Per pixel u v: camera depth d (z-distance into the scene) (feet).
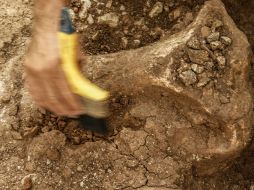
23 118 6.41
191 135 6.19
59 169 6.19
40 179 6.15
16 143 6.33
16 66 6.79
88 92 4.39
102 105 4.54
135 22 7.18
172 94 6.15
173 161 6.18
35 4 4.39
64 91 4.31
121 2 7.29
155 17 7.18
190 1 7.18
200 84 6.04
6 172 6.20
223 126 6.07
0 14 7.43
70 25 4.58
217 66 6.15
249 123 6.08
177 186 6.11
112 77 6.30
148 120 6.25
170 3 7.22
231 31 6.35
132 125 6.32
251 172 6.87
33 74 4.27
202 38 6.27
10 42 7.20
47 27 4.30
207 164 6.30
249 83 6.42
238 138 6.06
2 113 6.47
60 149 6.27
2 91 6.60
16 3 7.52
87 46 7.06
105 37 7.12
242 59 6.18
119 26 7.18
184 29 6.64
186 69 6.10
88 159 6.23
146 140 6.23
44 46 4.26
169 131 6.21
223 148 6.08
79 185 6.12
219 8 6.49
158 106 6.28
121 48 7.04
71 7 7.29
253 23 7.52
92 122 4.62
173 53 6.19
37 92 4.38
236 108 6.02
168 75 6.07
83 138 6.36
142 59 6.29
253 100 6.27
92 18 7.22
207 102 6.01
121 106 6.35
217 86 6.07
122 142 6.27
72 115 4.57
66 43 4.39
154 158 6.20
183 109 6.21
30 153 6.25
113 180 6.13
